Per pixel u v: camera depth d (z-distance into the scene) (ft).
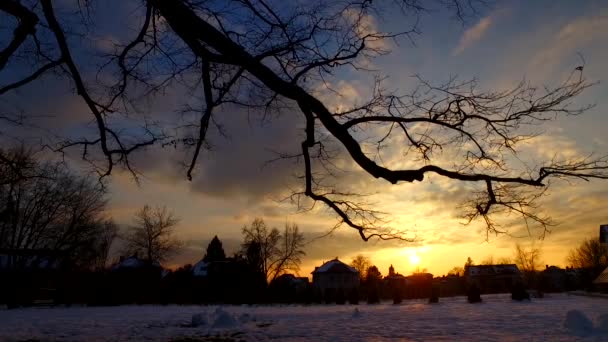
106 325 70.18
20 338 53.06
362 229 25.20
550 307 100.83
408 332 55.77
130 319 83.46
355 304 168.96
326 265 306.55
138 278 193.26
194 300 182.09
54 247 160.04
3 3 22.00
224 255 243.60
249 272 186.39
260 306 158.81
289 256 192.34
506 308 102.06
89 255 187.01
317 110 21.66
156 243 210.38
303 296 186.80
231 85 25.75
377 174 22.29
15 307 139.44
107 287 175.52
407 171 22.29
